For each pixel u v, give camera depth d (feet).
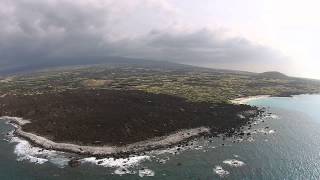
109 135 431.43
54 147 411.54
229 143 429.38
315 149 413.80
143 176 326.24
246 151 399.85
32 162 368.27
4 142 445.37
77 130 452.76
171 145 414.21
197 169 342.64
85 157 378.73
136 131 446.60
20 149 413.59
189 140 437.17
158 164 355.36
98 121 478.18
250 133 482.69
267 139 454.81
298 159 376.07
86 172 337.72
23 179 325.21
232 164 356.79
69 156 383.04
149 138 430.61
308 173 335.88
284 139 458.09
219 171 338.13
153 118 497.87
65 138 433.07
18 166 357.41
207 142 431.02
